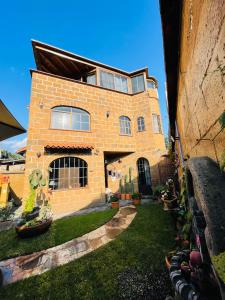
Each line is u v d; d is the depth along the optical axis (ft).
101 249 13.78
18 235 17.28
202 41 5.16
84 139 34.32
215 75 4.47
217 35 4.03
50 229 19.42
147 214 22.45
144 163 40.83
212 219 4.50
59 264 12.23
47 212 21.01
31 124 29.30
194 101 7.23
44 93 31.65
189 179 9.78
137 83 45.21
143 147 41.01
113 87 42.55
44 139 29.96
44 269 11.75
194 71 6.53
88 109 36.40
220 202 4.64
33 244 15.64
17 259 13.28
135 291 8.89
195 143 8.36
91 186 32.91
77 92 35.73
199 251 6.23
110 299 8.57
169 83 12.28
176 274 6.91
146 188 39.01
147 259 11.59
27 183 27.04
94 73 41.22
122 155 43.01
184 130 12.26
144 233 16.21
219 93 4.41
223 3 3.53
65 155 31.42
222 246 4.09
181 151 16.35
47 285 9.98
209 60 4.80
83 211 28.32
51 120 31.68
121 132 40.88
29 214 19.54
